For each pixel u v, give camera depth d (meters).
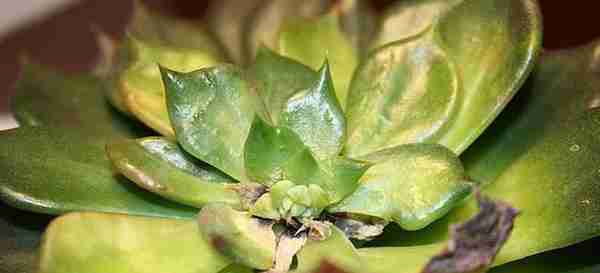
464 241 0.14
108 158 0.19
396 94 0.20
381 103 0.20
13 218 0.19
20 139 0.19
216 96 0.19
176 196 0.18
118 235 0.17
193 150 0.18
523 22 0.19
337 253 0.17
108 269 0.17
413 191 0.18
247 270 0.18
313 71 0.20
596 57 0.21
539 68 0.21
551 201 0.18
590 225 0.17
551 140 0.19
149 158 0.18
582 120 0.19
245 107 0.19
